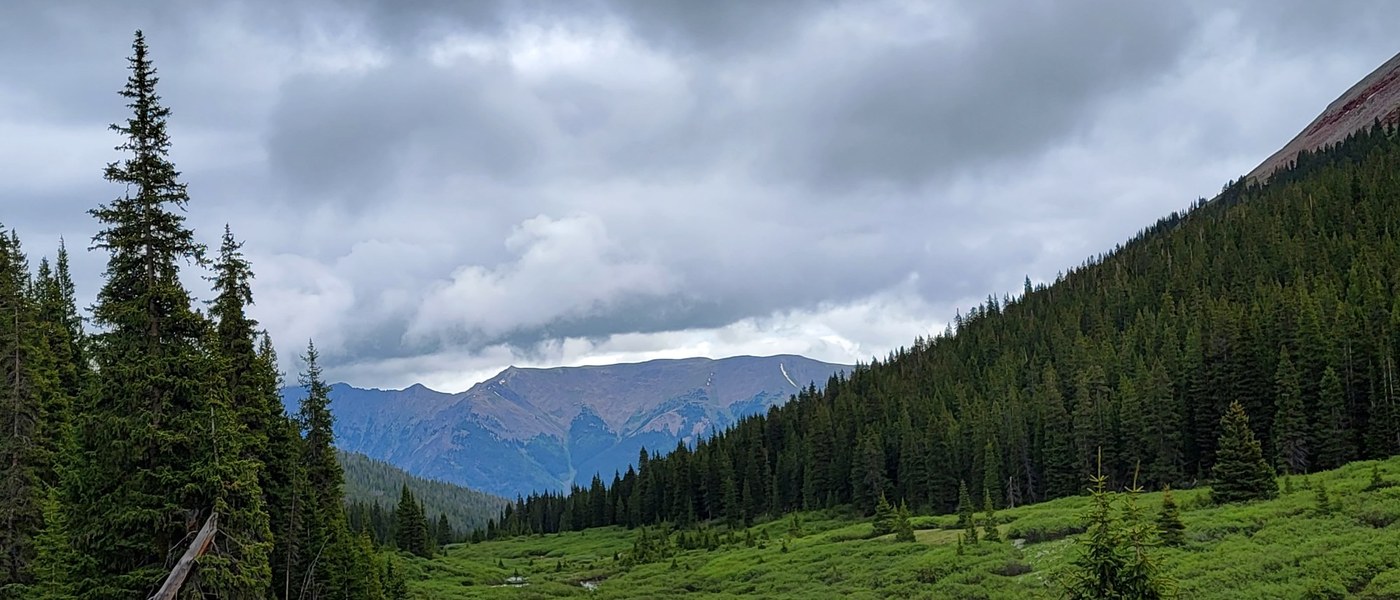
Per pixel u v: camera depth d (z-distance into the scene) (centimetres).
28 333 3353
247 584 2345
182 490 2359
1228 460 6581
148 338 2412
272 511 4038
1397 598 3316
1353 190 16525
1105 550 1947
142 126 2386
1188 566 4422
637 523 16700
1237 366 9744
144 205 2406
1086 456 10488
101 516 2372
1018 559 5916
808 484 14138
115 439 2316
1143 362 11725
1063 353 14575
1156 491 9425
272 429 4072
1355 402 9000
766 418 18312
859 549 7969
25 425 3198
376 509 16975
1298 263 13650
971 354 17450
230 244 3853
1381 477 6081
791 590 6631
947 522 9256
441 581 9181
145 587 2345
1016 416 11725
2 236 3862
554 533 18600
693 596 7138
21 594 3012
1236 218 18462
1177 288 15675
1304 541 4503
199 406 2450
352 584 4731
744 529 13412
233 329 3744
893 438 13825
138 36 2397
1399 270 11219
